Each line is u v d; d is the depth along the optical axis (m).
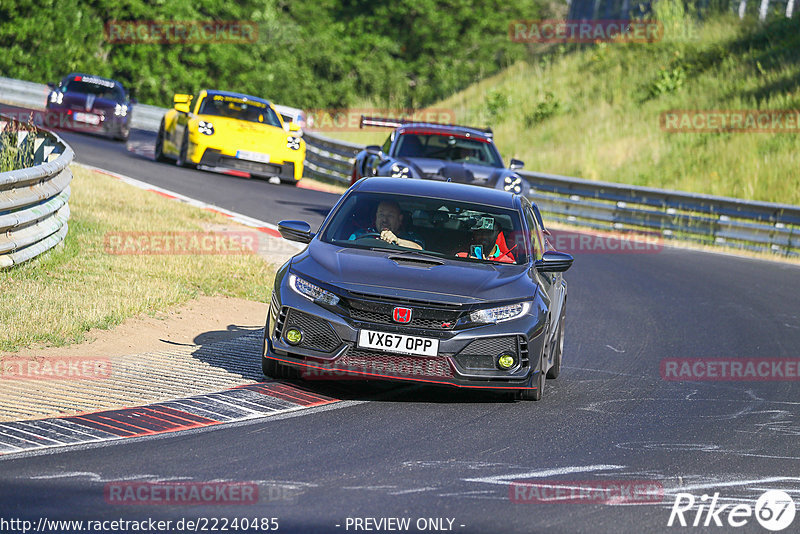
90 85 103.12
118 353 29.77
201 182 74.19
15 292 33.31
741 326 44.91
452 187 31.72
